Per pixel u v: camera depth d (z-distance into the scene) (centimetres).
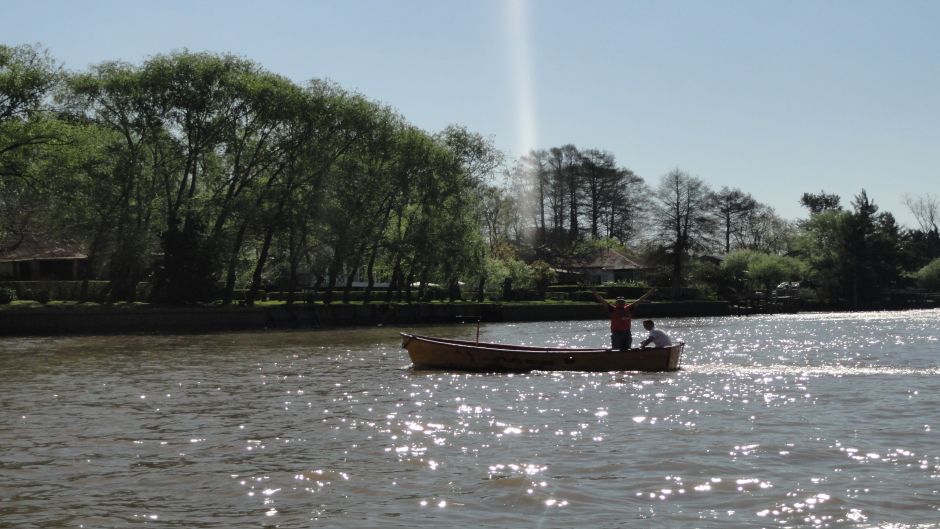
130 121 5853
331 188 6462
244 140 6216
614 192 11819
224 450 1576
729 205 12838
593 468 1388
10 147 5153
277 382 2697
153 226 6253
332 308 6638
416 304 7138
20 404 2219
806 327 6259
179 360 3569
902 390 2366
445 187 6906
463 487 1279
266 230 6362
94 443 1653
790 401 2167
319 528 1090
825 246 10794
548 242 11456
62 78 5391
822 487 1252
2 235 5988
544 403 2158
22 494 1266
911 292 10756
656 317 8844
